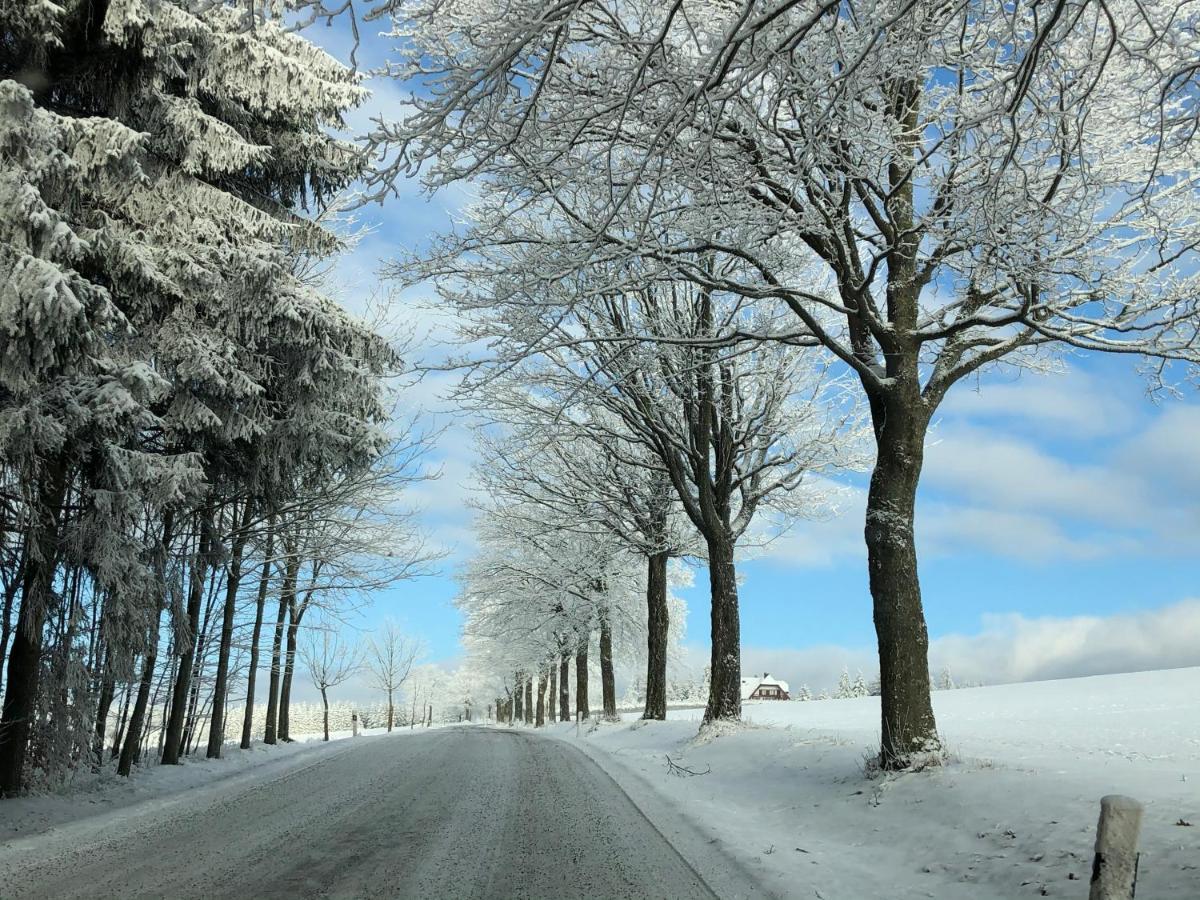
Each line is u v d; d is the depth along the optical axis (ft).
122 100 34.60
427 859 19.89
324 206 44.75
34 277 25.21
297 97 38.01
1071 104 19.74
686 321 50.06
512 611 112.47
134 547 32.04
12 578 32.50
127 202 34.45
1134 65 25.91
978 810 22.03
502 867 19.11
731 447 58.03
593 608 98.68
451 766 44.39
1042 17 18.78
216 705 51.85
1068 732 41.57
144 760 47.34
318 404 40.29
